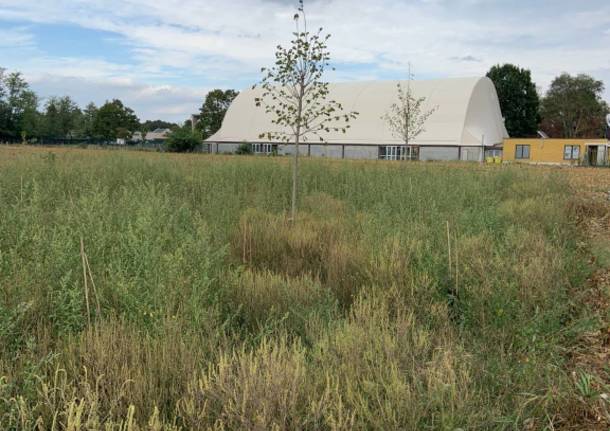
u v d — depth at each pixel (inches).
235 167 528.4
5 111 3201.3
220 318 154.6
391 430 97.7
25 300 132.9
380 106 2463.1
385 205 340.5
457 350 137.3
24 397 97.3
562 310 173.8
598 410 122.0
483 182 539.5
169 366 112.7
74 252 162.7
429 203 344.2
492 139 2493.8
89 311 138.8
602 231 344.8
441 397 105.7
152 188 295.6
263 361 109.0
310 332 143.8
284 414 94.9
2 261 149.3
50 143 3373.5
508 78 3019.2
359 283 204.2
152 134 5014.8
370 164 721.6
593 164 1835.6
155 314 133.6
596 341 162.6
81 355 114.1
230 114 2792.8
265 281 188.9
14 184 347.3
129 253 165.6
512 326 161.8
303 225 303.6
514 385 124.8
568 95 3454.7
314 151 2448.3
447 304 180.7
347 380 105.7
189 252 171.6
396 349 127.8
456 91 2402.8
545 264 208.5
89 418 88.0
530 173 625.9
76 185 385.4
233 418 94.6
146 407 100.7
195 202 367.6
